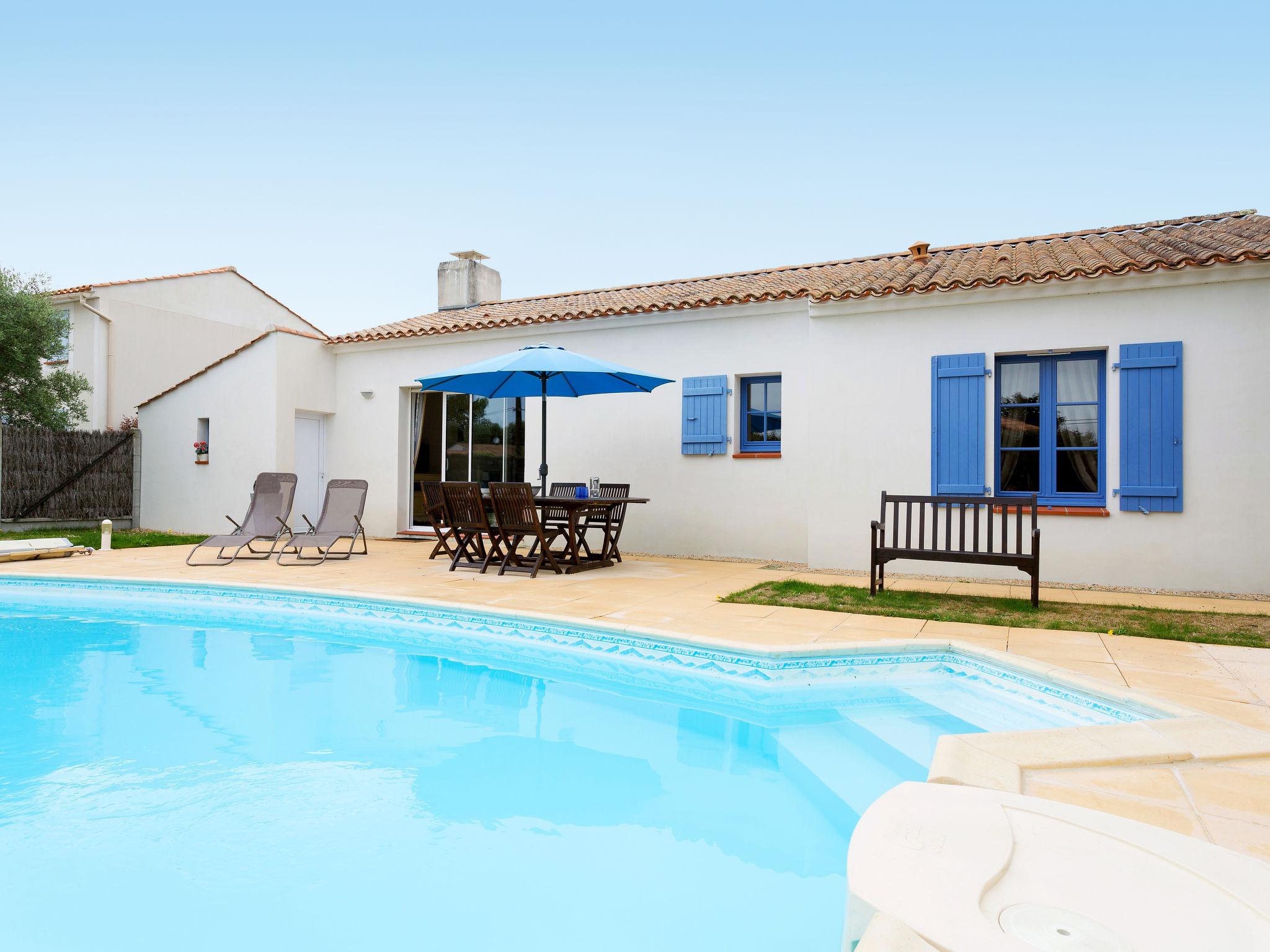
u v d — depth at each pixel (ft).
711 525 30.60
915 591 21.34
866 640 15.15
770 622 16.96
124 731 11.66
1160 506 22.22
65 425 45.21
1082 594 21.30
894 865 4.66
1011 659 13.51
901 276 28.63
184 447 41.39
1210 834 6.82
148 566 26.94
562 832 8.45
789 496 29.19
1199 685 11.98
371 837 8.28
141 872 7.39
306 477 39.60
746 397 30.78
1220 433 21.72
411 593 21.26
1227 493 21.62
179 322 53.57
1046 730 9.41
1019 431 24.75
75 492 41.27
